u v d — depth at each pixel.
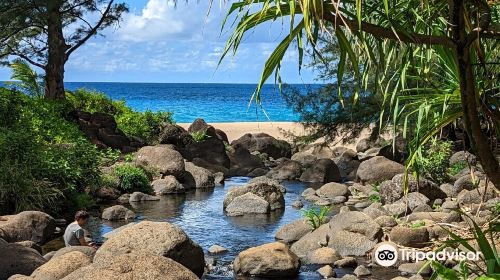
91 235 12.91
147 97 100.94
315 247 11.28
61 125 22.38
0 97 20.33
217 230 13.50
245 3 3.32
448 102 3.97
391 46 3.90
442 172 16.62
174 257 9.24
